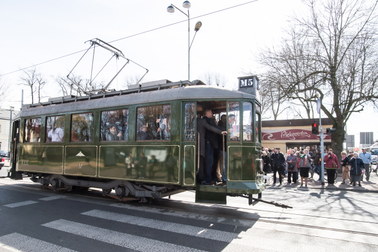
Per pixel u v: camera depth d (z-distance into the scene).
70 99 9.50
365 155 15.73
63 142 9.04
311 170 16.23
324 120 25.88
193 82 7.53
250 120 6.69
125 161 7.53
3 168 21.80
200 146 6.86
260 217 6.62
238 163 6.49
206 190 6.59
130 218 6.33
